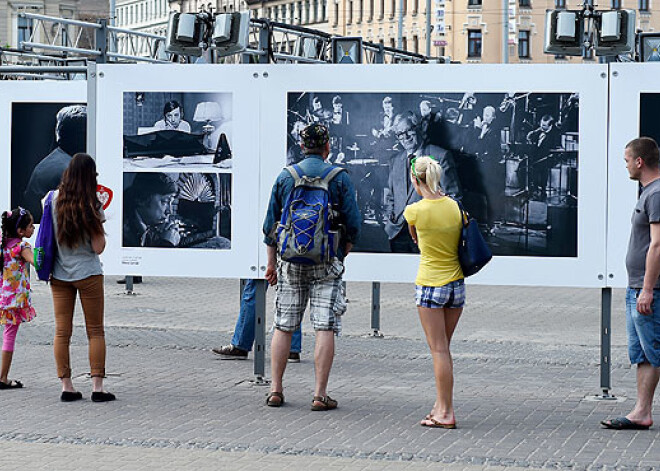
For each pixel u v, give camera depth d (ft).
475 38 306.35
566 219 34.12
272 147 35.86
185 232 36.37
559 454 27.20
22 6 296.92
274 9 366.43
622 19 41.65
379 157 35.22
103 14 305.73
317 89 35.45
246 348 42.14
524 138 34.22
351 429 29.89
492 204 34.45
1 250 35.29
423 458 26.53
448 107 34.65
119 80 36.42
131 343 45.73
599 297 71.67
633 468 25.82
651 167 29.84
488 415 32.04
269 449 27.30
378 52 79.46
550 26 42.55
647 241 29.73
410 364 41.65
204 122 36.14
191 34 44.98
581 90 33.91
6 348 35.22
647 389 30.30
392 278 35.27
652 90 33.63
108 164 36.63
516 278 34.32
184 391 35.27
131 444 27.76
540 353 44.98
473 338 49.67
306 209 31.83
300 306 32.94
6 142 49.44
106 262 36.68
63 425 29.96
